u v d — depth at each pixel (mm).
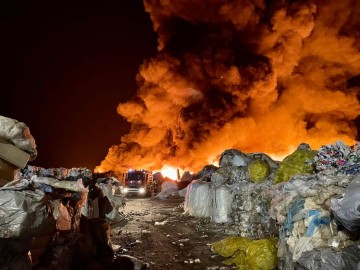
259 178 8414
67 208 4566
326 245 3975
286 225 4844
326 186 4520
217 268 5938
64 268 4324
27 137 3684
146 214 13539
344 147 5352
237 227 8797
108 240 5945
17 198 3004
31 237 3152
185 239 8594
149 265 6371
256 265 5363
